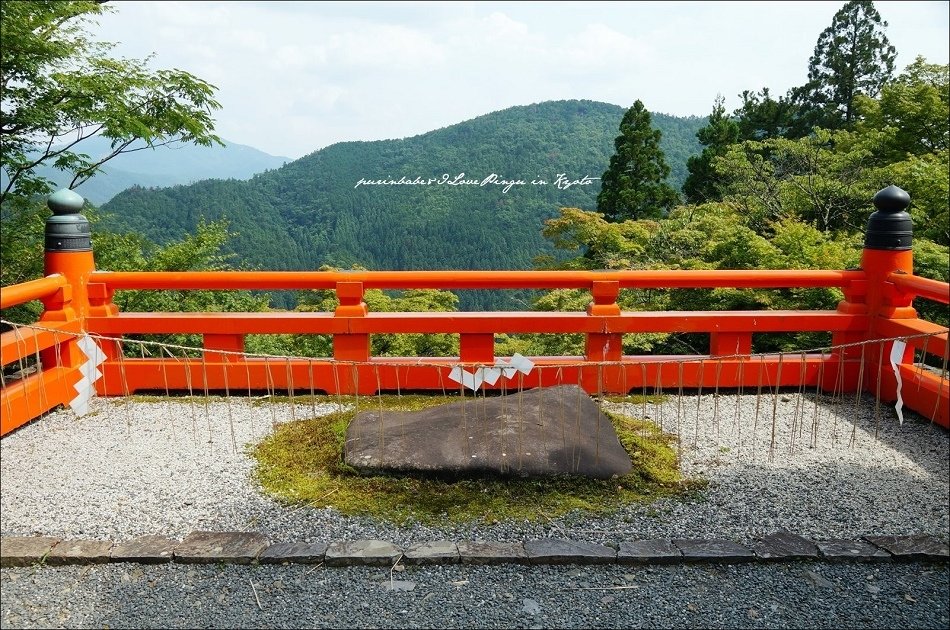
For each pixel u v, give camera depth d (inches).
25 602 123.3
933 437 200.5
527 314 228.4
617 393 233.3
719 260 540.7
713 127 1115.9
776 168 716.7
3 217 397.7
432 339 625.9
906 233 226.8
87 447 190.4
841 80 1101.7
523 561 135.1
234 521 150.3
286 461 178.4
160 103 403.5
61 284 221.0
